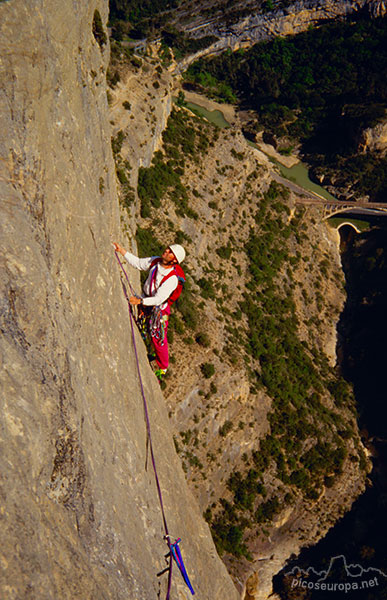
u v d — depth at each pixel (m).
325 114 116.69
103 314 9.15
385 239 91.62
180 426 41.03
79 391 6.47
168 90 65.31
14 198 6.04
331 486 56.66
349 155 108.38
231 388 46.31
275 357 58.88
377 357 76.56
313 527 53.69
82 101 10.69
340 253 94.62
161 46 122.25
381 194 104.19
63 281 7.16
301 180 109.12
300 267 81.69
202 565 11.50
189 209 61.00
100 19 14.98
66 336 6.48
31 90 6.76
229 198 73.06
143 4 135.00
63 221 7.59
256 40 131.12
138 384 10.81
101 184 12.00
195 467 42.84
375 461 65.00
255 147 113.94
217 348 46.44
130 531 7.03
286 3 128.38
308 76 122.31
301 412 57.59
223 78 129.00
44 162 7.02
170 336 43.28
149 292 9.59
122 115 55.00
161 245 53.56
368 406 71.31
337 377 71.31
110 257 10.55
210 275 60.88
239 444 48.72
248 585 48.25
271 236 78.69
